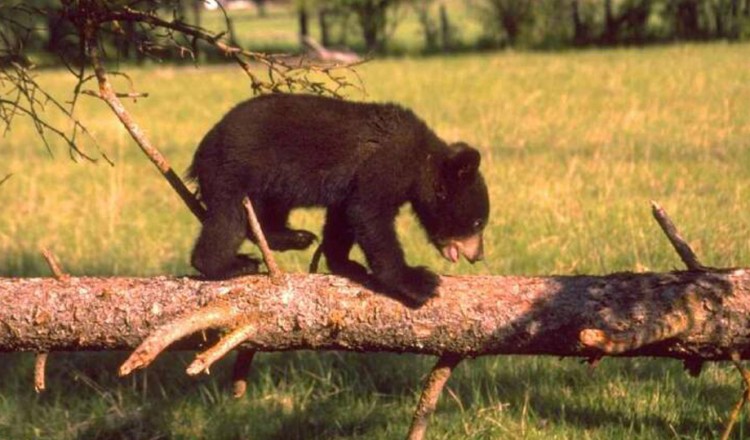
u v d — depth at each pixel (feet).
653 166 77.56
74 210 72.13
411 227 59.67
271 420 38.37
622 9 240.53
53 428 38.60
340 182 31.04
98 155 100.01
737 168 76.43
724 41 225.76
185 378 41.78
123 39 33.27
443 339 27.35
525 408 36.63
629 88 137.90
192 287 27.89
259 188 30.91
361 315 27.37
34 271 54.54
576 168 77.92
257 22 451.94
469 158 32.63
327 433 37.32
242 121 31.01
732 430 35.09
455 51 251.39
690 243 53.36
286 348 27.91
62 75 198.39
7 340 28.22
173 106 145.28
